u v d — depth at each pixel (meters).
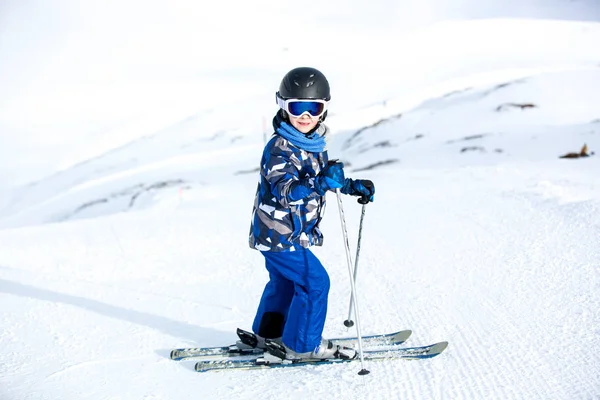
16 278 4.77
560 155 10.48
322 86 2.61
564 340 3.05
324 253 5.08
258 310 3.10
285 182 2.57
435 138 16.14
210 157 24.75
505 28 56.53
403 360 2.96
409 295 3.97
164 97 54.75
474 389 2.63
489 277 4.15
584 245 4.52
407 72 41.78
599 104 18.00
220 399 2.66
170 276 4.77
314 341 2.88
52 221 18.89
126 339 3.45
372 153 15.55
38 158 38.12
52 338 3.48
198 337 3.46
